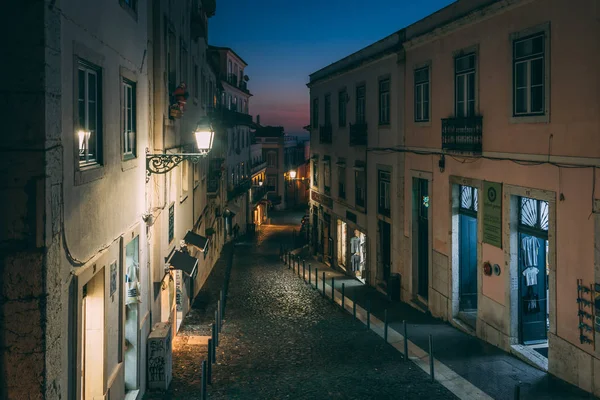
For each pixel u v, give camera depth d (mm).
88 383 6875
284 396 9312
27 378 4984
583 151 9383
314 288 20906
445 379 10180
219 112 29656
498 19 11922
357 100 22547
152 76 10445
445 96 14594
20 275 4926
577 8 9453
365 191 21562
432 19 15195
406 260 17641
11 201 4898
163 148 10859
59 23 5230
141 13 9258
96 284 6863
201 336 13609
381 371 10711
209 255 24500
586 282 9383
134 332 8680
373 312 16453
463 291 14555
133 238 8555
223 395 9305
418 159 16453
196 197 18984
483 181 12656
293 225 56469
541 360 10930
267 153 66312
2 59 4848
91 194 6371
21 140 4875
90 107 6625
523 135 11078
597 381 9117
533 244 11695
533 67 10836
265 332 14070
